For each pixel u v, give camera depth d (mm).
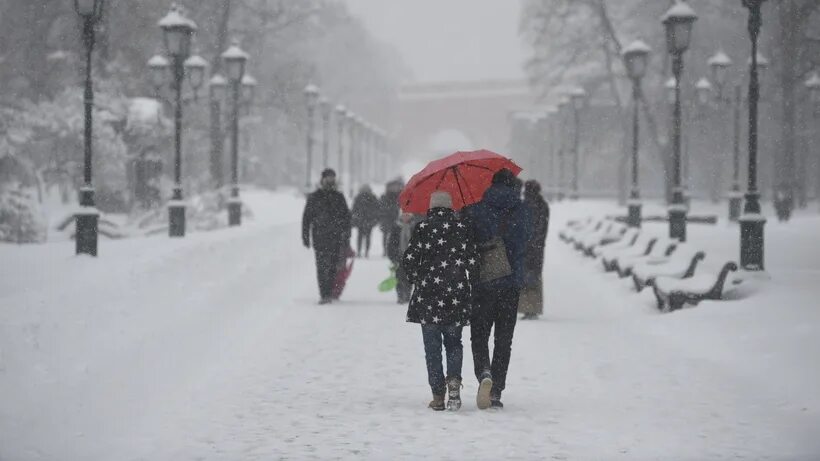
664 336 43781
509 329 30547
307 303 57750
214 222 120750
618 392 32688
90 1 54469
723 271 49406
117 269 49531
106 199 148500
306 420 28703
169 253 56156
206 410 29953
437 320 29625
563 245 103500
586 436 26609
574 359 39000
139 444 25750
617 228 87125
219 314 49031
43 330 34031
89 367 32906
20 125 136250
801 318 41969
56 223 114000
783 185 130875
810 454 24281
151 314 43438
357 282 71688
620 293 61625
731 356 38125
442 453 24797
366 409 30297
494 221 30250
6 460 23688
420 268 30172
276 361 38719
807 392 31266
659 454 24578
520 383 34500
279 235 87812
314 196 57562
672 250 62438
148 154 140250
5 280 45844
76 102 144375
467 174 32562
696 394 32031
